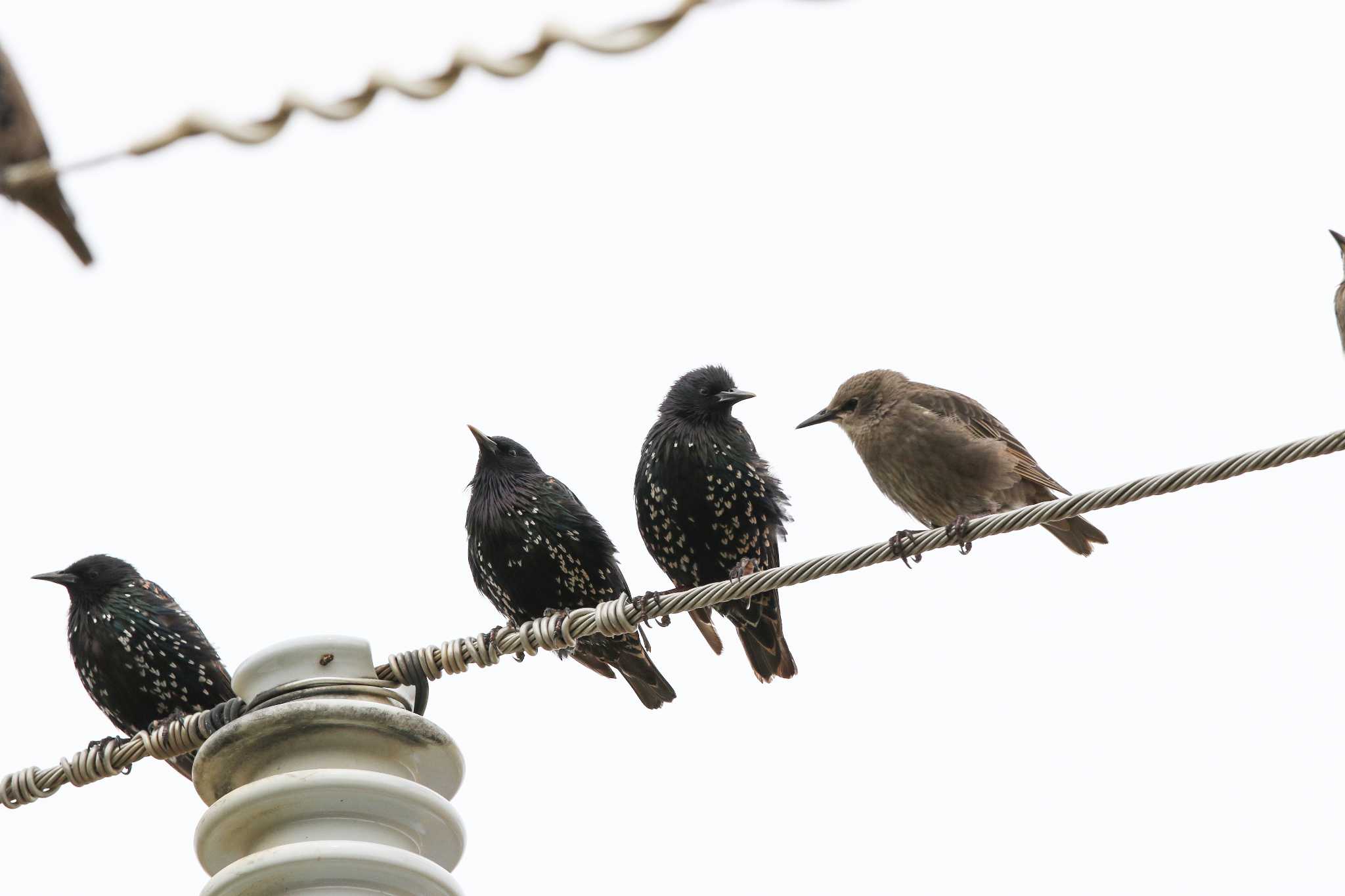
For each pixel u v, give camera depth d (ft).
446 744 31.89
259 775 31.45
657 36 18.79
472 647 35.96
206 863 30.89
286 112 19.75
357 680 32.83
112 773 36.81
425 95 20.08
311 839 29.76
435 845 30.99
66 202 16.76
